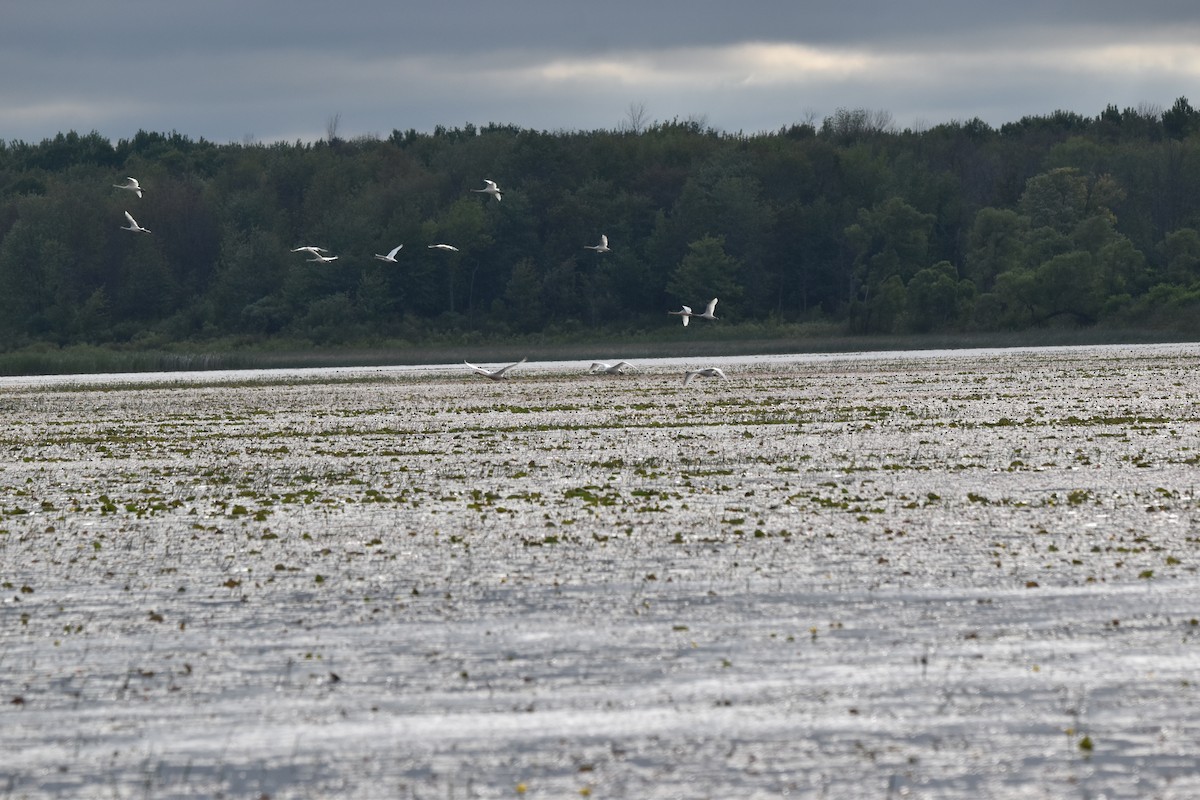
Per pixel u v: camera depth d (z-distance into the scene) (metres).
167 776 52.69
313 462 149.00
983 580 80.06
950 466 131.62
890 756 53.44
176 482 134.38
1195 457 133.00
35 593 82.56
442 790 51.09
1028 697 59.31
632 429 179.12
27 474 145.75
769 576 82.50
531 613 74.81
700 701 59.66
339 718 58.38
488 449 157.62
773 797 50.12
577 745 54.97
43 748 55.53
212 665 66.06
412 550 93.44
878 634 69.19
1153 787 50.47
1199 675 61.59
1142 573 80.50
